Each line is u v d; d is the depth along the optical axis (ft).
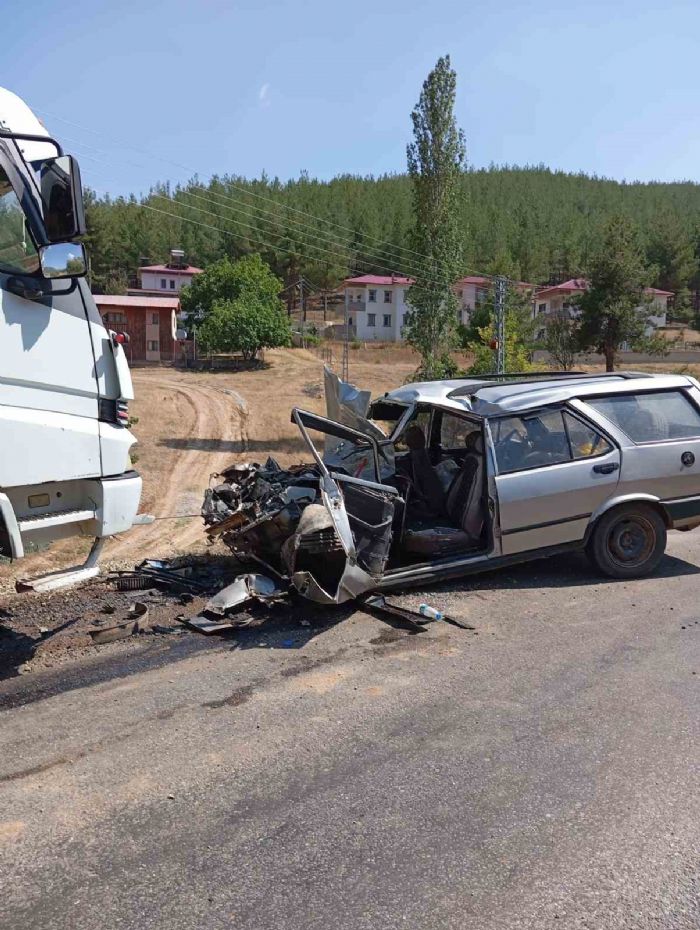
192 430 75.36
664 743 13.29
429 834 10.69
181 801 11.54
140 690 15.69
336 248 271.08
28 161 16.05
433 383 26.16
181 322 172.14
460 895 9.43
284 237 233.55
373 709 14.73
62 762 12.73
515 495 22.03
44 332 16.43
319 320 267.80
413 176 89.20
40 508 16.71
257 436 73.67
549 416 22.81
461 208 90.68
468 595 21.89
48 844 10.46
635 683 15.87
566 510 22.54
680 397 24.29
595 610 20.59
